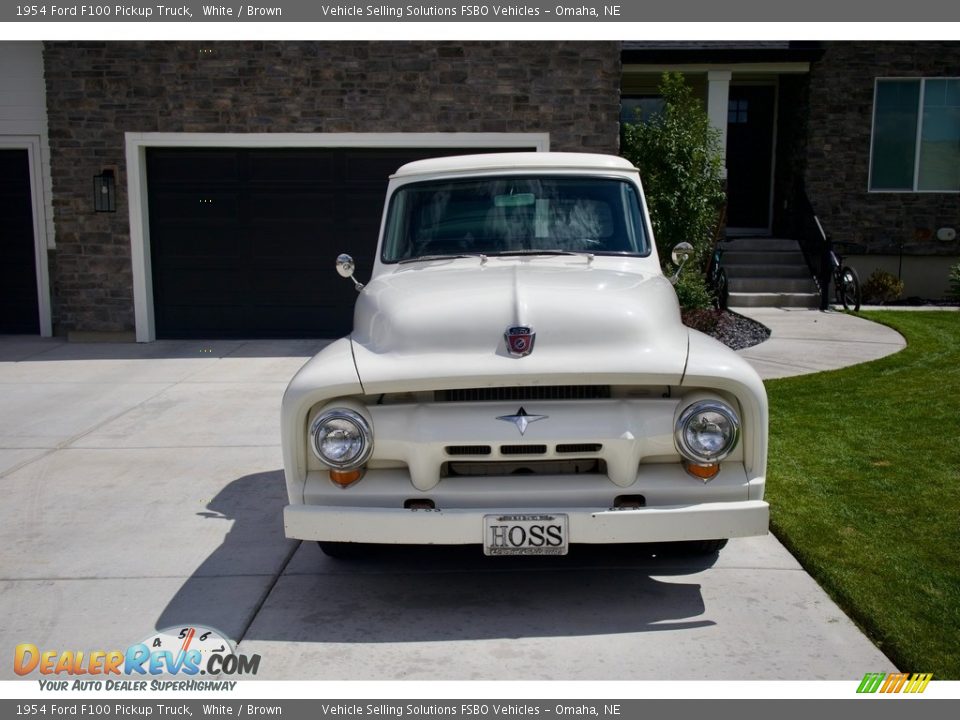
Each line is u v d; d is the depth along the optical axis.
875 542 4.81
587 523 3.78
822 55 15.10
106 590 4.45
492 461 3.94
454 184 5.41
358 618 4.13
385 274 5.05
